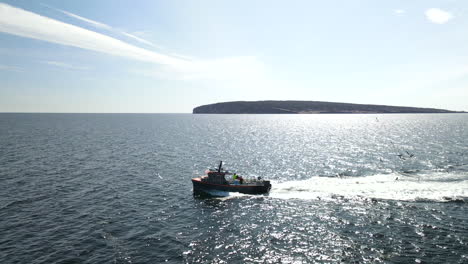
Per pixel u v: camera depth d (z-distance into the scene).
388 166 60.00
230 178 47.56
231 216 34.38
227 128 181.75
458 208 35.31
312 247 26.48
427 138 109.00
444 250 25.44
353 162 65.38
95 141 106.56
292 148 90.06
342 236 28.64
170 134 139.62
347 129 164.00
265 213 35.25
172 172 57.06
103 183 48.22
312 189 44.78
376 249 25.89
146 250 25.92
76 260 24.05
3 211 34.75
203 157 74.12
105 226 31.02
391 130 150.62
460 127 158.50
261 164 65.06
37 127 175.62
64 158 70.06
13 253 25.02
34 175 52.34
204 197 41.72
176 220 33.12
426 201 38.06
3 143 94.62
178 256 24.92
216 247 26.58
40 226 30.73
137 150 85.25
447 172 52.88
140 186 46.94
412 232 29.20
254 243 27.36
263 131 156.75
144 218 33.53
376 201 38.59
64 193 42.38
